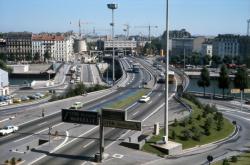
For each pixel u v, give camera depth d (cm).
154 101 14325
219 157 8512
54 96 16375
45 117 11506
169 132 9662
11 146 8631
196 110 12531
